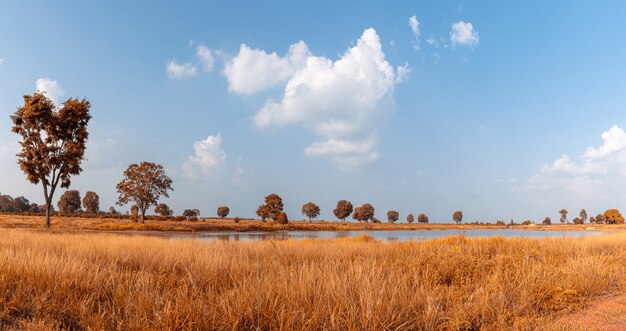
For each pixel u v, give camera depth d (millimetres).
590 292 7848
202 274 8477
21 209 139625
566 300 6863
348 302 5895
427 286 7707
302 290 6211
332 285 6480
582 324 5730
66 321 5703
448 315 5957
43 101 37656
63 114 38938
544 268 9328
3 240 15195
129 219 84062
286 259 12078
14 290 6641
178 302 5734
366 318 5383
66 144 39906
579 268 9594
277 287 6582
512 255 13539
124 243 14531
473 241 18969
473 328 5699
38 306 5770
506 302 6496
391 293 6508
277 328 5293
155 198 74188
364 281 6723
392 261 11852
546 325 5527
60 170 39656
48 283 6668
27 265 7707
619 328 5500
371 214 161000
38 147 37812
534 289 7305
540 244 18375
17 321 5516
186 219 96750
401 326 5246
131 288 6844
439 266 9648
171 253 11688
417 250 14602
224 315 5488
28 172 37781
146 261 10422
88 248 12281
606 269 9625
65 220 67250
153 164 74062
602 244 18500
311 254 13375
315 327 5277
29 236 17766
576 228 127375
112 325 5383
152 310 5770
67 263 7812
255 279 7375
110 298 6719
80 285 6945
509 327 5555
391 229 104438
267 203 101312
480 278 9023
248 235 49969
